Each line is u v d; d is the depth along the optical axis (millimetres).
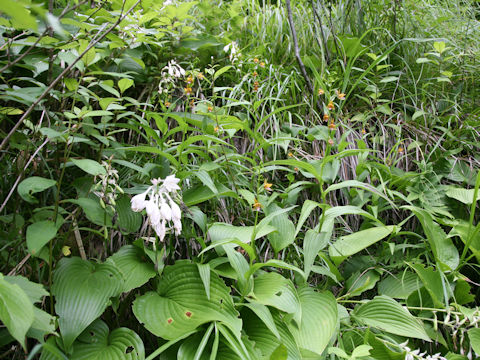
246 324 1748
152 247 1907
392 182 2467
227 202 2307
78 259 1630
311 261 1864
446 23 3689
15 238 1679
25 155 1728
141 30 2295
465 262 2139
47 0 1849
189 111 2645
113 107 1746
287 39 3186
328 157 1901
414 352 1735
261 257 2186
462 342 1861
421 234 2488
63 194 2002
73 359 1457
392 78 2895
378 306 1905
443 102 3115
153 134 2014
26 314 1073
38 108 1857
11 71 1950
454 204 2516
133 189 1927
